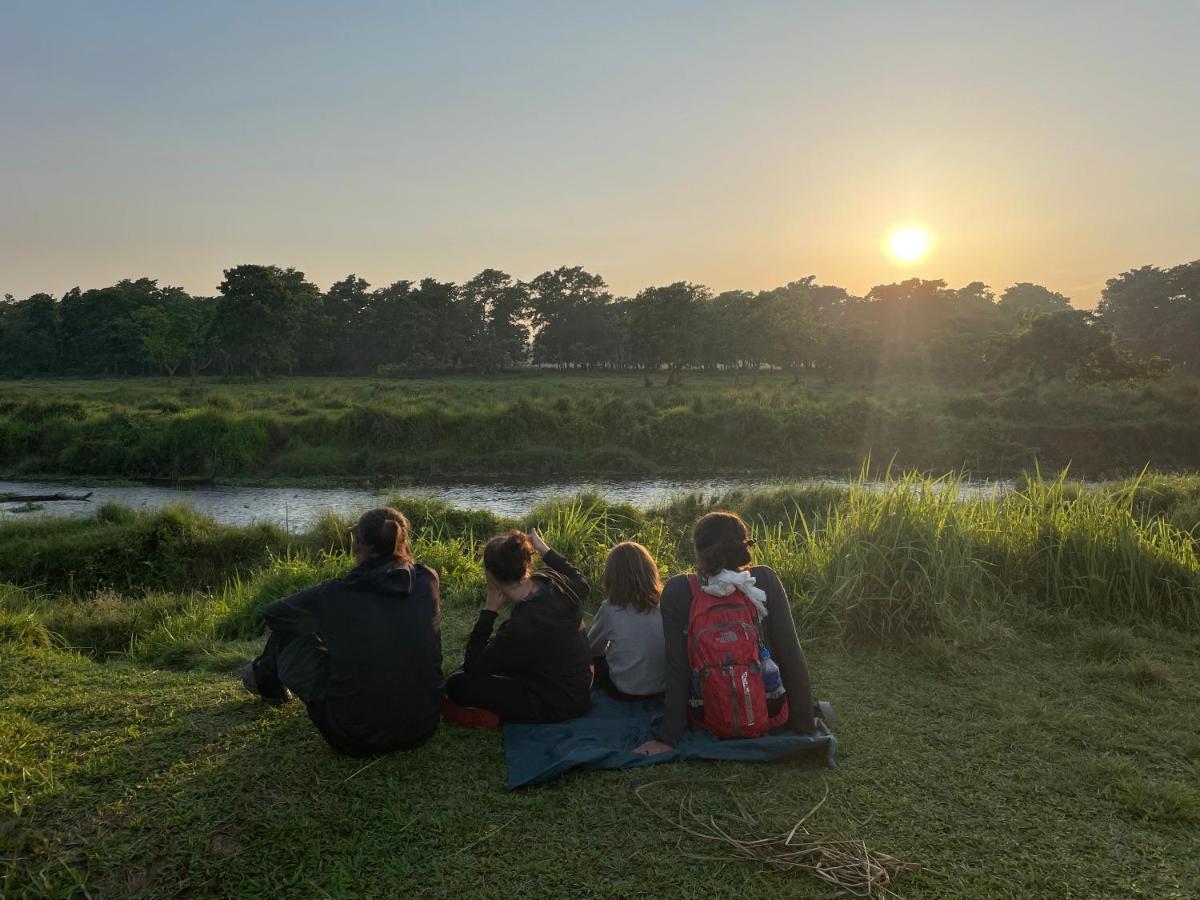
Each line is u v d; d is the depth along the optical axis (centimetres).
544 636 369
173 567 1279
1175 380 4231
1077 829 310
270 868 281
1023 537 653
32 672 473
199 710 407
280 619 343
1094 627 563
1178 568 597
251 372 8600
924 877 278
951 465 2912
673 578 373
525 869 281
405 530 364
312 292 9200
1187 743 382
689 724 375
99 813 311
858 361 6750
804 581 605
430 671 353
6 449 2898
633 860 287
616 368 12031
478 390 5281
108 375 9106
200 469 2762
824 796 330
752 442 3031
